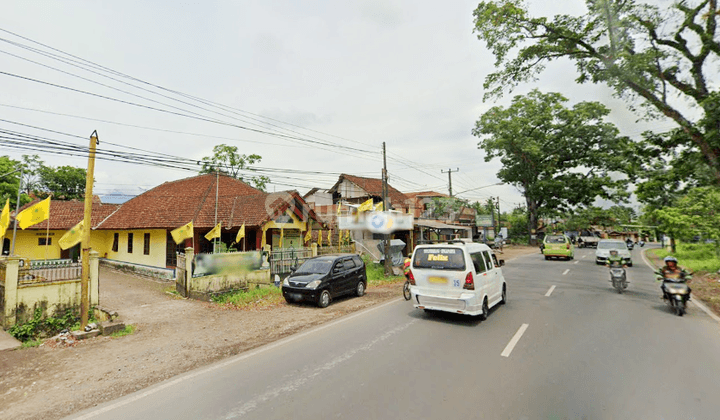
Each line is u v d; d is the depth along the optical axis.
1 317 8.29
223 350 6.38
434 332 7.01
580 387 4.49
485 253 8.70
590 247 42.50
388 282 15.12
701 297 10.52
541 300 10.22
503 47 13.36
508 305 9.52
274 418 3.80
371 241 24.06
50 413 4.12
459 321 7.87
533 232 45.38
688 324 7.55
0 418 4.06
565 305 9.52
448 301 7.60
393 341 6.46
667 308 9.13
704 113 10.67
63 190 34.28
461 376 4.85
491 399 4.17
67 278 9.21
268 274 13.80
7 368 5.75
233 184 20.81
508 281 14.23
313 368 5.24
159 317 9.16
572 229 64.50
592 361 5.39
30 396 4.66
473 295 7.39
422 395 4.29
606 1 10.70
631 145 14.59
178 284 12.73
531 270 18.19
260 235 16.25
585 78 12.92
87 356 6.27
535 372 4.98
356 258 12.20
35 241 21.94
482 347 6.07
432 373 4.96
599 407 3.97
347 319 8.35
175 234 13.88
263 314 9.34
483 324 7.59
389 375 4.91
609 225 63.81
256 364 5.48
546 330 7.10
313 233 22.73
